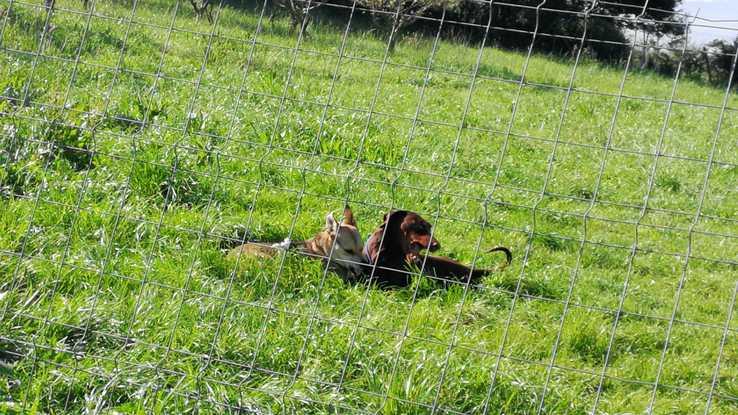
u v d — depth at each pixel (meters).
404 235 9.20
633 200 15.29
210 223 9.78
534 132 19.66
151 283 6.62
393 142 15.27
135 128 12.51
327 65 22.70
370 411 6.09
